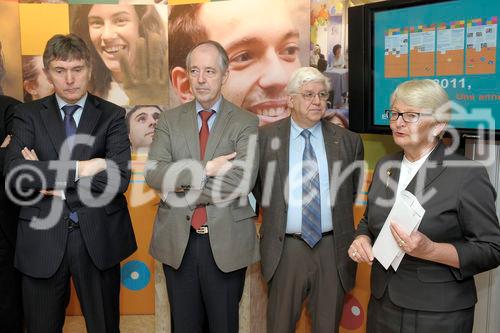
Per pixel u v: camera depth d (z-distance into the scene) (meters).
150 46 3.05
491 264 1.44
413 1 2.12
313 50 2.77
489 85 1.89
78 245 1.93
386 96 2.30
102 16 3.03
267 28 2.86
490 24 1.87
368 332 1.71
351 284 2.15
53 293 1.95
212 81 1.94
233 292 2.01
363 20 2.35
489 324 2.05
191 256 1.97
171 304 2.04
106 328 2.03
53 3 3.05
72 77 1.89
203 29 2.97
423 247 1.40
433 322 1.48
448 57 2.02
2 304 2.29
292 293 2.13
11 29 3.00
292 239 2.11
